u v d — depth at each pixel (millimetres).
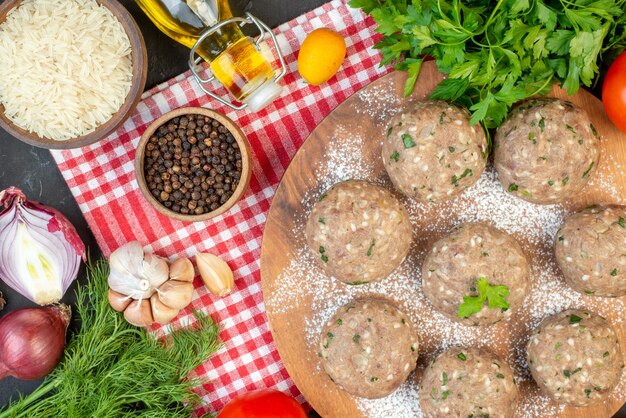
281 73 505
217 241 544
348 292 526
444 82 496
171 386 524
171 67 536
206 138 515
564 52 472
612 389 502
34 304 550
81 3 504
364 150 520
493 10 480
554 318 512
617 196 519
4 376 522
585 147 485
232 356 550
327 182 522
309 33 524
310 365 527
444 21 457
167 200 518
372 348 494
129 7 530
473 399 492
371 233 489
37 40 496
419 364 529
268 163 543
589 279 496
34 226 526
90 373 521
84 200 537
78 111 503
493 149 514
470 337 529
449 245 498
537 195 495
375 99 517
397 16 473
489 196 524
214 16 501
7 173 540
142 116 532
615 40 495
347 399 528
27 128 503
